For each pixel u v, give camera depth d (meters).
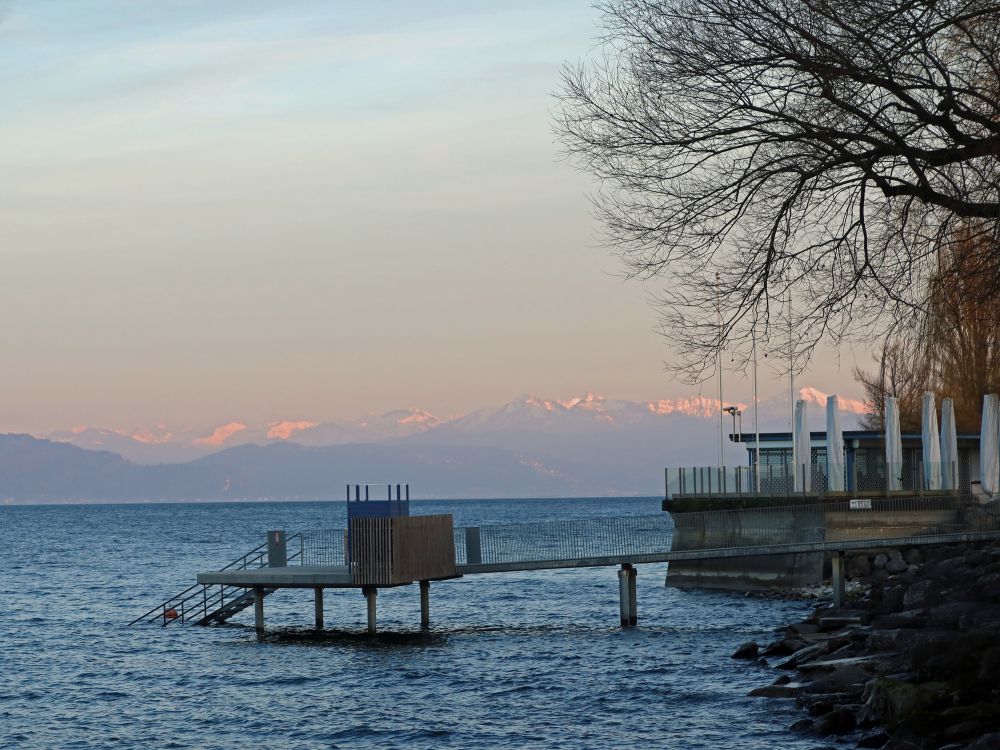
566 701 61.81
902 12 35.22
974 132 37.78
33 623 110.12
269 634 93.62
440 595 133.88
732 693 60.38
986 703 41.84
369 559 82.06
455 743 53.25
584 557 88.56
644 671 69.62
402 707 61.81
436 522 86.38
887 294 38.69
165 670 77.44
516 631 92.75
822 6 36.00
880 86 36.25
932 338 40.22
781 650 70.75
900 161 37.69
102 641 94.25
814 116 37.69
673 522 95.62
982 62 36.22
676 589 125.00
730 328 39.91
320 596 93.75
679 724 54.31
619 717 57.09
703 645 79.50
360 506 83.56
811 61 36.06
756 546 88.00
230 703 65.06
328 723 58.69
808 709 52.28
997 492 101.56
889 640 58.69
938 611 60.88
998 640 47.31
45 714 63.88
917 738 40.81
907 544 87.31
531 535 91.44
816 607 97.38
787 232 38.97
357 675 72.06
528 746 51.97
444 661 76.69
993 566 75.81
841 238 38.78
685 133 39.06
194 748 54.53
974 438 129.50
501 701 62.56
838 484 114.25
